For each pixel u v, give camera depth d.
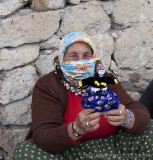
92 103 2.30
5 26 2.95
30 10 3.08
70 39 2.65
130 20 3.55
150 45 3.69
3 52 3.00
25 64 3.13
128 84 3.70
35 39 3.11
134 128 2.64
